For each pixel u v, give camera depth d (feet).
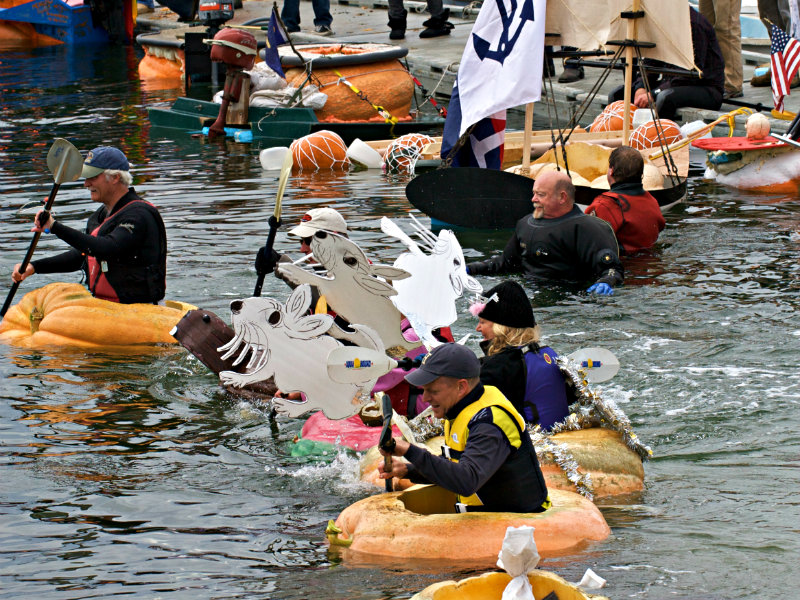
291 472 58.34
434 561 45.78
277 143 175.22
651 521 50.14
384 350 64.34
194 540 49.24
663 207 122.62
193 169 153.48
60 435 64.03
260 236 112.68
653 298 90.27
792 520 49.80
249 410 68.54
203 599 42.73
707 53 162.71
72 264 86.58
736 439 61.98
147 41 247.50
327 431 62.80
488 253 107.34
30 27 310.04
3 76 248.52
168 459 60.39
